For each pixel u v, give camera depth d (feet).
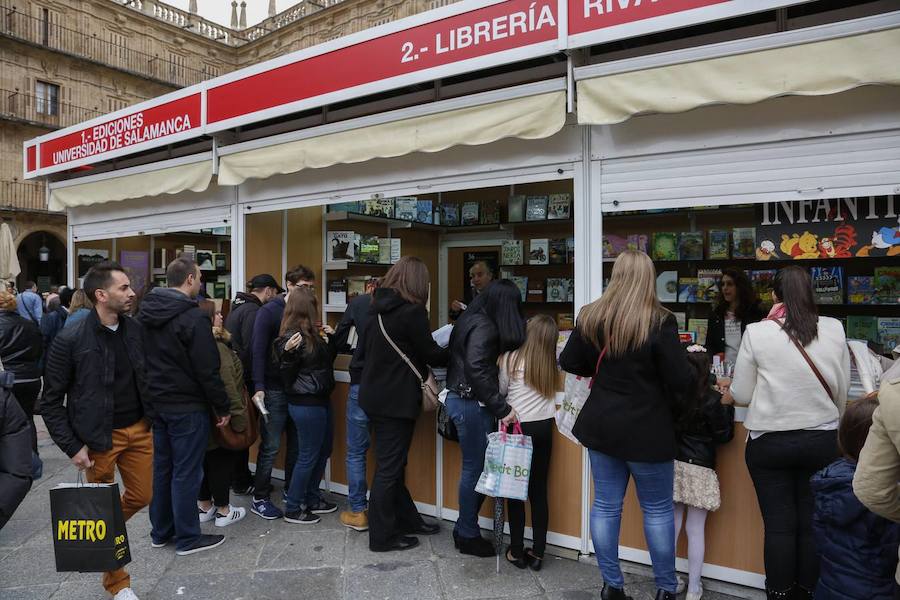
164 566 9.90
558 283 18.02
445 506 11.82
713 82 8.38
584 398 8.84
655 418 7.61
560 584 9.25
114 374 8.93
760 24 9.42
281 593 9.01
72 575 9.71
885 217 10.78
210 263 22.50
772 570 7.66
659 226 16.67
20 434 6.72
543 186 19.20
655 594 8.71
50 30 77.00
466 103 10.44
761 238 11.89
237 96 13.56
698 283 15.37
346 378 13.17
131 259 21.89
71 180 18.44
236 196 15.31
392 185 12.57
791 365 7.43
